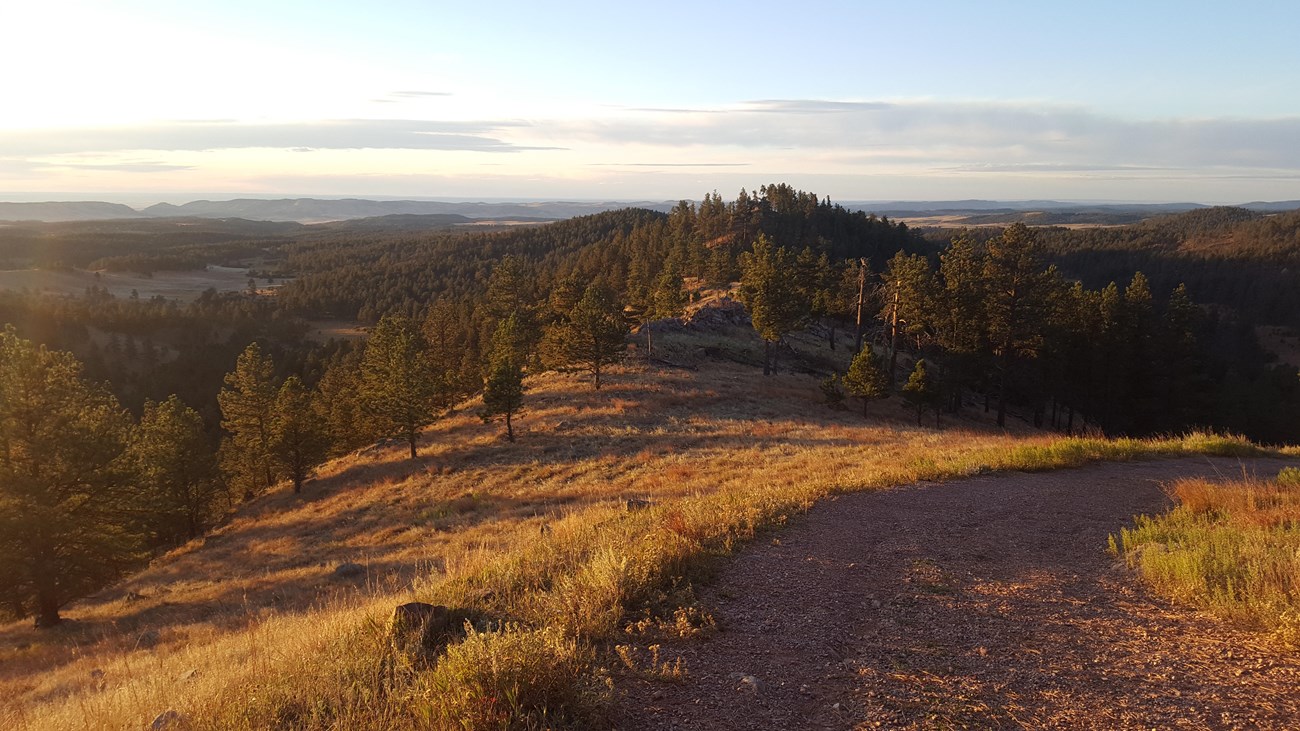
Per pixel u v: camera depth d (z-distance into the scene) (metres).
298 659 5.49
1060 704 4.44
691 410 43.94
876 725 4.19
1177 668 4.95
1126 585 7.11
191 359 117.12
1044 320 49.91
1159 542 8.31
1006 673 4.96
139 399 98.88
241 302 176.12
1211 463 16.72
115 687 7.43
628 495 24.12
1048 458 16.31
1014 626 5.97
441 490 35.25
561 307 63.75
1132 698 4.50
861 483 13.79
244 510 46.34
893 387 57.59
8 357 25.50
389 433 48.25
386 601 7.61
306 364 109.81
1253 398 57.22
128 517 28.44
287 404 44.50
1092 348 51.47
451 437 46.50
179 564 33.00
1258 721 4.12
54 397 26.05
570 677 4.46
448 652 4.64
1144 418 51.53
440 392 57.59
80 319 141.75
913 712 4.36
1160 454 18.41
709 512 10.27
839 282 78.00
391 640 5.40
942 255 65.69
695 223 141.12
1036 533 9.69
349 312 177.62
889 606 6.57
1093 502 11.85
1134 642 5.49
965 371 52.97
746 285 58.72
